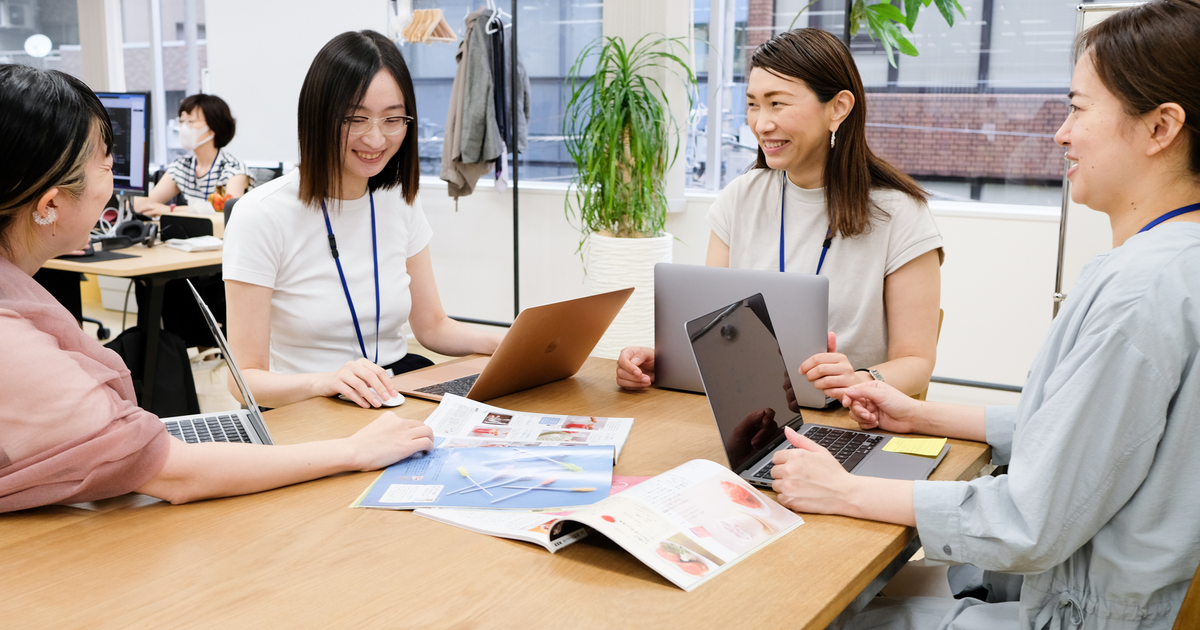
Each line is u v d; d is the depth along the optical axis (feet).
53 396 3.55
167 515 3.80
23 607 3.01
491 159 16.39
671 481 3.81
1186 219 3.45
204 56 21.50
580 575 3.27
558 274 17.74
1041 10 13.80
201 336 12.96
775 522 3.70
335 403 5.51
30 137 3.46
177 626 2.89
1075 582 3.59
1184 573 3.35
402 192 6.84
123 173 12.63
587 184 14.49
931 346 6.38
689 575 3.21
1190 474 3.32
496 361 5.24
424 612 3.00
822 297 5.22
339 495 4.04
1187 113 3.29
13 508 3.67
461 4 18.06
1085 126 3.56
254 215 6.23
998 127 14.40
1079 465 3.35
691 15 16.19
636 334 14.23
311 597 3.10
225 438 4.74
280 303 6.54
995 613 3.95
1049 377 3.63
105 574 3.25
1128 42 3.39
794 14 15.70
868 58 15.08
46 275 12.51
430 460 4.44
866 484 3.84
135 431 3.70
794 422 5.09
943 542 3.64
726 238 7.23
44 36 22.84
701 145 16.75
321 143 6.20
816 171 6.62
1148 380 3.25
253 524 3.71
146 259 11.27
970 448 4.77
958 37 14.40
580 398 5.73
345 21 18.58
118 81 22.52
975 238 14.05
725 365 4.40
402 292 7.02
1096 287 3.45
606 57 14.21
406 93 6.32
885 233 6.39
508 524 3.66
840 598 3.18
